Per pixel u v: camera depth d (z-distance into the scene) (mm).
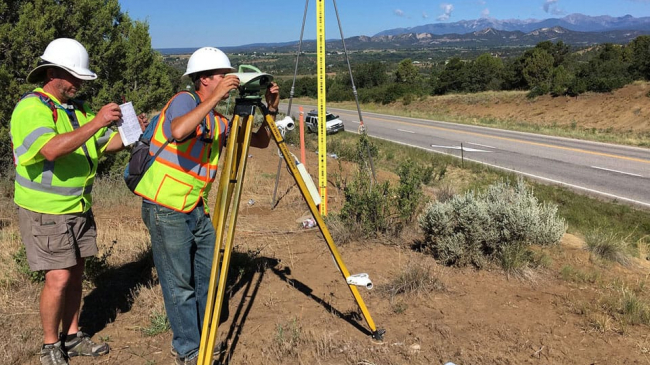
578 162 17328
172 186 2393
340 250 4609
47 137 2311
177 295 2549
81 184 2641
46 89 2549
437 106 49000
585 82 37938
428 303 3490
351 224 5016
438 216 4305
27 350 2836
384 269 4113
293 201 6867
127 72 9266
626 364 2746
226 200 2385
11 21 8125
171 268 2512
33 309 3402
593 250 5098
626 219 9906
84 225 2742
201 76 2393
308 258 4410
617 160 17562
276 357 2795
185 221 2488
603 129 32344
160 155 2381
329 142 17984
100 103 8703
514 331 3105
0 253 4336
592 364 2748
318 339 2943
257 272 4066
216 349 2787
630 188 13117
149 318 3297
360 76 74500
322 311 3367
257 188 7719
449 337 3006
